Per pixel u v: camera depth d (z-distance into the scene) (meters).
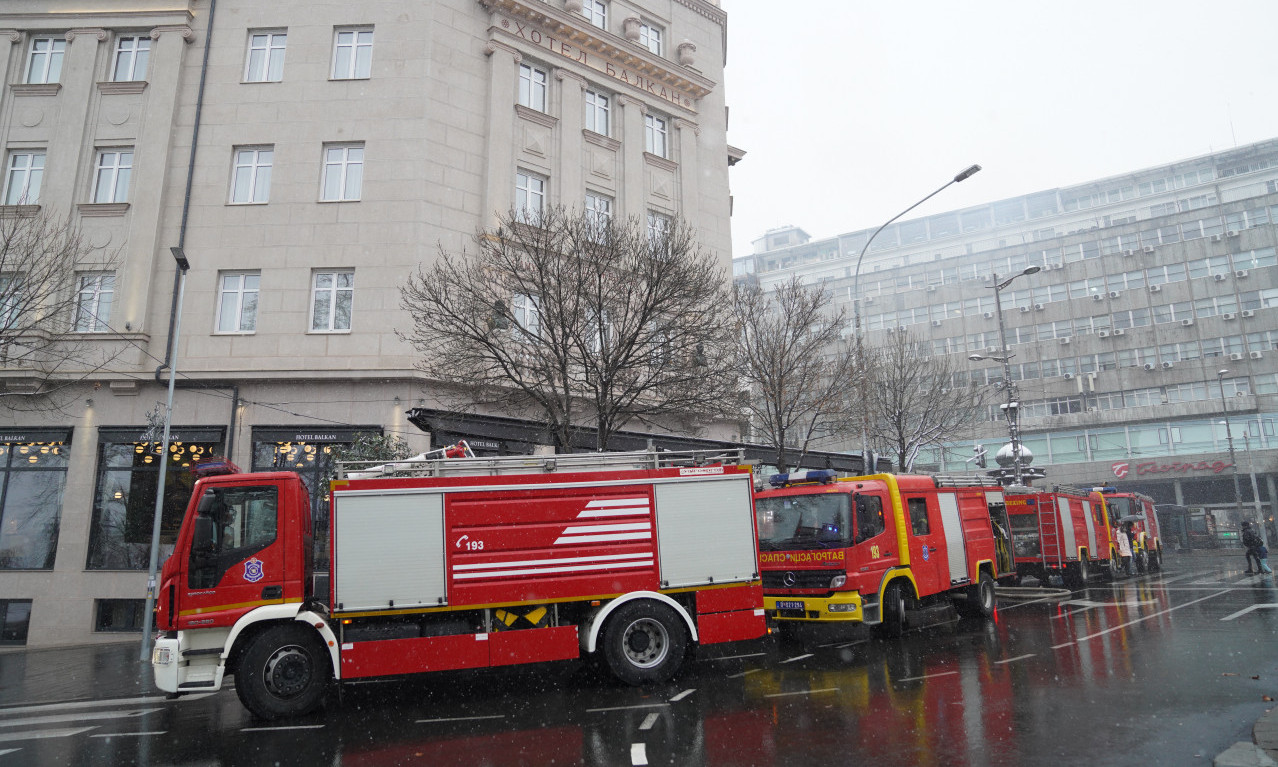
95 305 18.48
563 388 14.30
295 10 20.17
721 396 14.87
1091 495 23.30
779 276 76.62
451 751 6.63
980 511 15.48
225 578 8.07
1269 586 20.22
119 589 16.95
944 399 27.02
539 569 8.81
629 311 14.54
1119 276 53.00
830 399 18.98
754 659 11.01
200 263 18.77
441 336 14.88
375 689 9.62
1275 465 45.31
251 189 19.41
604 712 7.90
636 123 23.50
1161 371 50.22
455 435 16.25
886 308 61.28
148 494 17.53
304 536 8.52
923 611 12.63
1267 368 47.47
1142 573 26.88
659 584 9.24
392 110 19.48
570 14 22.06
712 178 25.48
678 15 25.83
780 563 11.75
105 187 19.30
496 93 20.47
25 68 19.72
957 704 7.76
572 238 14.55
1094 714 7.22
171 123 19.33
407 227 18.81
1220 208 50.69
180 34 19.80
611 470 9.38
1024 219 65.94
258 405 17.91
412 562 8.41
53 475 17.61
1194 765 5.63
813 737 6.68
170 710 9.12
